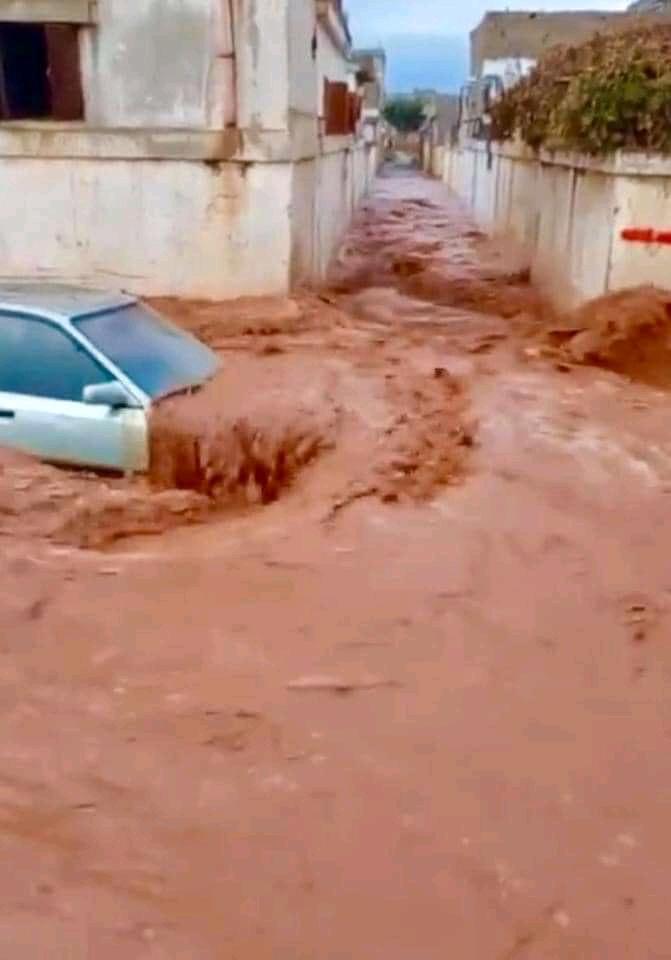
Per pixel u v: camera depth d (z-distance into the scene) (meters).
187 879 4.33
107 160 14.07
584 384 11.49
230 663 5.91
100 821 4.65
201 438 8.78
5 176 14.20
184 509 8.25
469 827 4.68
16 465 8.64
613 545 7.48
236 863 4.43
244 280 14.48
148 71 13.91
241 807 4.76
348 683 5.75
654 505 8.19
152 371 9.11
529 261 20.22
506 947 4.06
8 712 5.41
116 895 4.23
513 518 7.85
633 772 5.09
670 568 7.18
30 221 14.37
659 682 5.86
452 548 7.35
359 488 8.31
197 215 14.25
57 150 14.05
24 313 8.85
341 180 24.77
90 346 8.74
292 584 6.82
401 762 5.11
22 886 4.25
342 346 12.63
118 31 13.81
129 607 6.50
